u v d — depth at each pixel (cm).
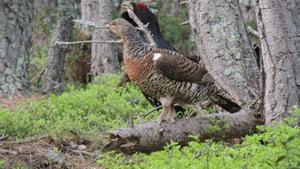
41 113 1459
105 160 1135
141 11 1630
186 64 1196
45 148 1237
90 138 1303
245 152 1062
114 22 1216
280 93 1265
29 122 1363
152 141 1184
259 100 1315
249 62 1508
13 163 1161
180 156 1038
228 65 1501
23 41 1952
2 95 1866
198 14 1560
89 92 1675
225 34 1527
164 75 1191
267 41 1274
